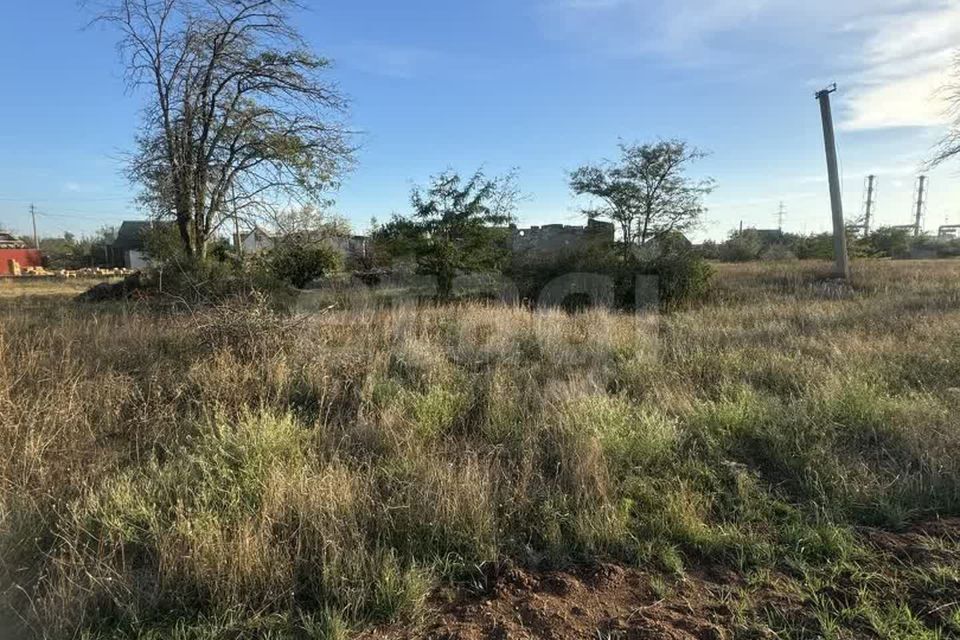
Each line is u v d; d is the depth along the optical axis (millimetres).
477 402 5094
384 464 3762
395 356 6398
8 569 2654
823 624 2346
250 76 15148
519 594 2629
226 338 6172
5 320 8531
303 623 2373
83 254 57219
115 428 4461
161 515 3041
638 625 2393
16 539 2846
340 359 6012
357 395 5109
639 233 16125
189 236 15352
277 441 3855
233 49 14766
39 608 2443
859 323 8664
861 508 3268
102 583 2502
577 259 14461
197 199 15062
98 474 3566
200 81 14797
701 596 2598
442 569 2779
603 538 2986
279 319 6637
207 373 5410
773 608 2482
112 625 2406
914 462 3770
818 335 7832
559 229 17484
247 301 6977
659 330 9062
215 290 9695
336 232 18938
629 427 4242
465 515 3051
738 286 16375
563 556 2887
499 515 3199
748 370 5930
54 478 3500
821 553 2883
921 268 20797
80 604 2416
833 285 15828
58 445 3938
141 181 15039
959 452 3699
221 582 2520
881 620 2361
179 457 3807
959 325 7648
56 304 13711
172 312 8945
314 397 5195
